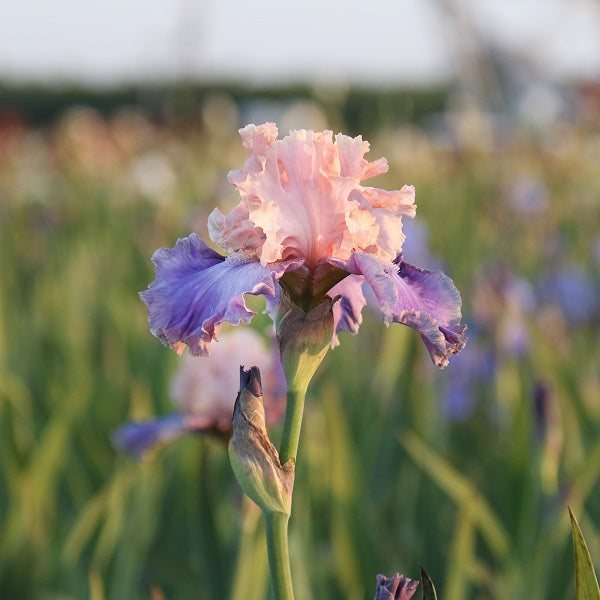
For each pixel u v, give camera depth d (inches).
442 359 35.9
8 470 58.0
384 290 35.7
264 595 47.4
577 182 169.9
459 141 188.4
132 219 143.8
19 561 52.3
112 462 64.4
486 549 56.5
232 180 37.7
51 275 104.3
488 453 67.2
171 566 52.1
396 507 61.4
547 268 108.3
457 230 131.2
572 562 51.4
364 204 37.6
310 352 36.1
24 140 290.2
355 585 50.3
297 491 51.6
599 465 50.8
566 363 72.2
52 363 82.2
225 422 46.9
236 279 36.5
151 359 72.9
